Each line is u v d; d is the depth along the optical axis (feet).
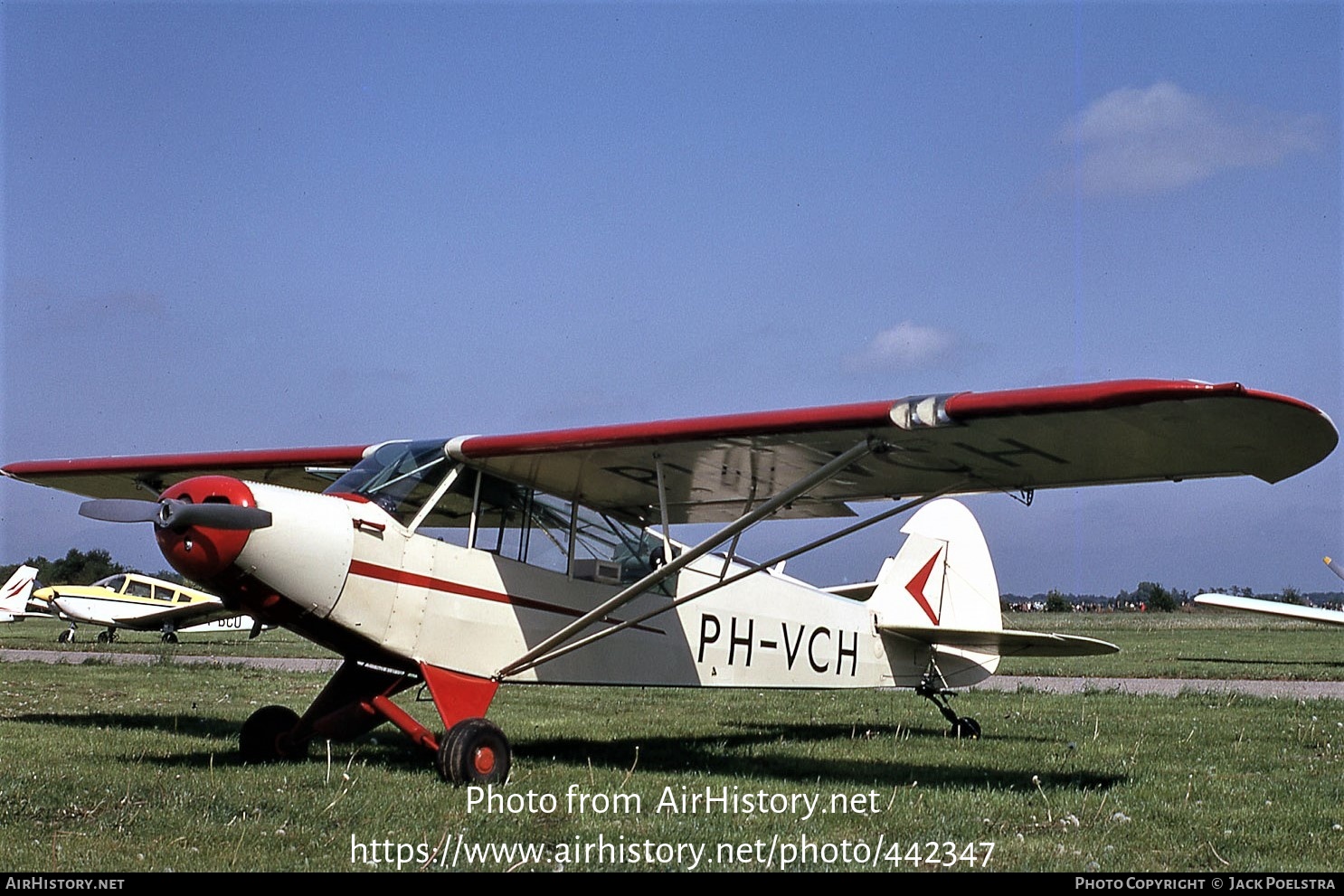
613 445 21.89
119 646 82.43
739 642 28.86
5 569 233.96
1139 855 15.96
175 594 92.63
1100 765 24.30
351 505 21.76
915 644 33.73
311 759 23.44
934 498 22.57
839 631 31.58
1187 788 21.20
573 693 43.39
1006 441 19.97
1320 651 85.46
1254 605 82.58
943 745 28.32
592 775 21.88
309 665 60.80
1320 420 17.30
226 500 20.12
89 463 30.07
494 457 22.91
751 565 29.37
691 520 27.76
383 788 19.77
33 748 24.54
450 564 22.93
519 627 24.00
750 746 27.99
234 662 61.93
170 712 33.88
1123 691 46.11
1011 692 45.44
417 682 23.56
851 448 21.06
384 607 21.83
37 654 69.72
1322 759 25.21
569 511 25.68
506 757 21.30
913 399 19.24
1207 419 17.75
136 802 18.06
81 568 245.86
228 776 20.79
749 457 22.49
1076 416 18.13
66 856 14.74
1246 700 40.60
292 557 20.44
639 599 26.55
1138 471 21.02
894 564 33.78
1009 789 20.90
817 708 38.19
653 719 34.06
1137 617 207.10
